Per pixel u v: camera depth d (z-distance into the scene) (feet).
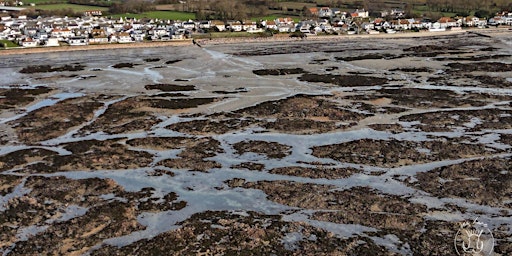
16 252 129.90
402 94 282.36
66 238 136.56
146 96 291.79
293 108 255.91
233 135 220.23
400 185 164.96
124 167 186.80
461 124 226.58
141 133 225.76
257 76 346.33
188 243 132.67
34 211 152.05
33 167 188.24
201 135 220.84
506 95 277.44
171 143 210.59
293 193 160.25
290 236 135.13
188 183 171.63
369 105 260.62
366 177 172.14
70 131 231.50
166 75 356.79
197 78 343.26
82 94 303.89
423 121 231.30
